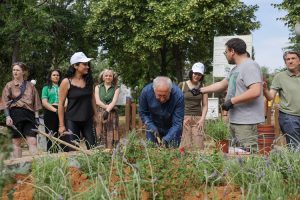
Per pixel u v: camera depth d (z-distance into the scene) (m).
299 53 6.36
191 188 3.79
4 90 6.81
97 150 4.46
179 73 32.97
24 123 6.70
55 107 7.97
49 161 4.01
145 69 34.03
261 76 5.42
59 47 30.95
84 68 6.29
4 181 3.16
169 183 3.64
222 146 4.90
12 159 4.30
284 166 4.08
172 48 32.56
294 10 26.89
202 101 7.81
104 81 8.53
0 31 23.20
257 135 5.34
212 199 3.45
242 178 3.65
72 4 31.67
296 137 6.41
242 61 5.52
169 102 5.23
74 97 6.26
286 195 3.76
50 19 24.62
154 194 3.27
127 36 31.42
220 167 4.08
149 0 29.42
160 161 3.98
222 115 12.41
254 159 4.18
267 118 11.64
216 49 11.47
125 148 4.14
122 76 34.81
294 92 6.36
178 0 29.36
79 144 5.60
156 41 29.80
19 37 23.97
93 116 6.46
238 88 5.47
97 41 33.19
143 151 4.25
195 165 4.14
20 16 22.48
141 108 5.41
